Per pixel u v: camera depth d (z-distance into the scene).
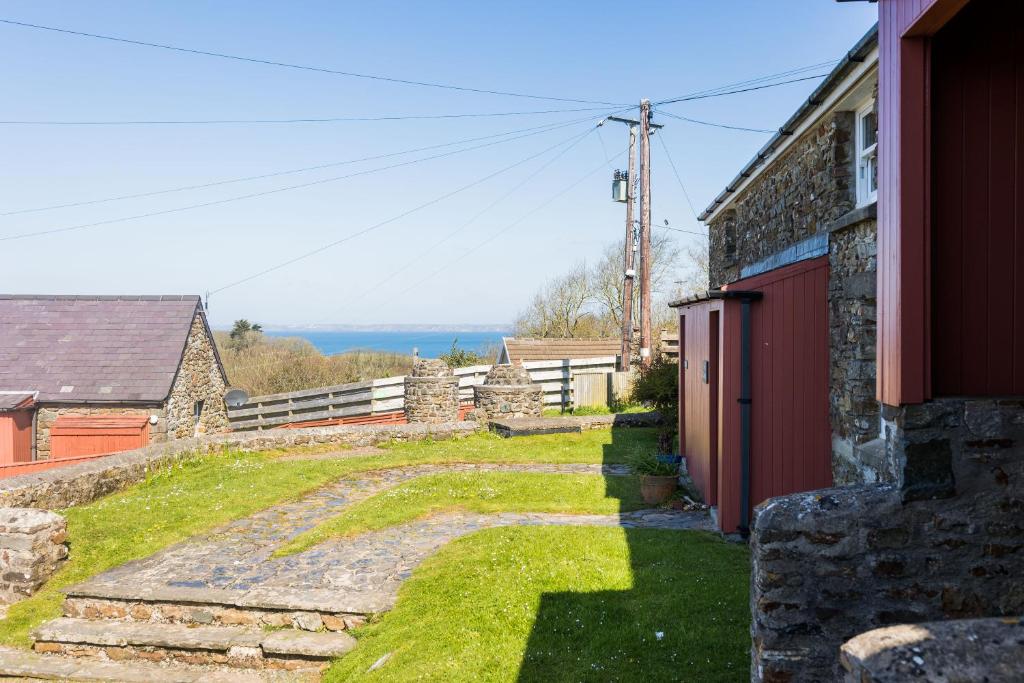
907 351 3.82
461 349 29.39
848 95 6.86
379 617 6.54
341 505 10.92
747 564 6.89
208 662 6.48
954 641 2.48
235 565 8.09
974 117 3.93
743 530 7.92
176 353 19.50
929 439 3.79
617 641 5.25
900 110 3.87
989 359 3.95
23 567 7.50
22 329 20.56
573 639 5.37
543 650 5.22
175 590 7.18
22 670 6.39
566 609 5.89
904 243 3.85
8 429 17.80
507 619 5.80
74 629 6.84
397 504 10.27
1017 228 3.93
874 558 3.76
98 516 9.76
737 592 6.04
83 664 6.54
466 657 5.23
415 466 13.89
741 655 4.91
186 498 10.95
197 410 21.36
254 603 6.81
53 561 7.87
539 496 10.59
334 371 32.53
